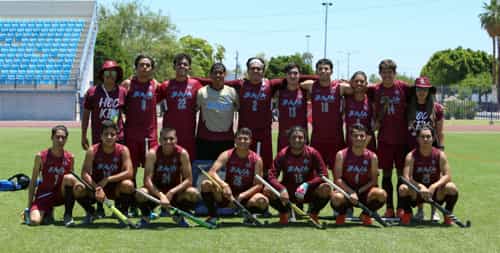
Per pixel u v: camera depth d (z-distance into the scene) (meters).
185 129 9.09
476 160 17.20
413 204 8.41
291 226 8.05
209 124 9.12
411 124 8.96
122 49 57.47
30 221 7.92
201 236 7.28
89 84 49.41
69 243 6.82
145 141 8.95
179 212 7.88
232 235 7.36
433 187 8.10
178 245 6.77
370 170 8.23
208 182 7.99
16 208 9.05
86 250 6.50
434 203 8.07
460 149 21.08
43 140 23.62
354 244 6.90
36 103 42.81
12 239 7.00
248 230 7.71
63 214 8.84
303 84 9.29
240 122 9.24
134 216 8.70
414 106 8.99
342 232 7.61
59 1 50.81
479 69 91.44
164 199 7.84
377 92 9.12
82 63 46.12
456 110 50.12
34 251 6.44
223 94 9.09
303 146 8.27
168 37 65.69
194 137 9.23
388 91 9.04
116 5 65.69
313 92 9.17
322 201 8.13
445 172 8.28
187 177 8.16
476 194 10.80
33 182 8.16
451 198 8.15
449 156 18.47
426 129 8.26
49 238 7.07
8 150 19.16
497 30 61.59
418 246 6.81
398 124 9.06
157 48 63.09
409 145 9.02
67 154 8.31
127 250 6.51
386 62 8.92
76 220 8.44
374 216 8.12
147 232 7.50
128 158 8.28
